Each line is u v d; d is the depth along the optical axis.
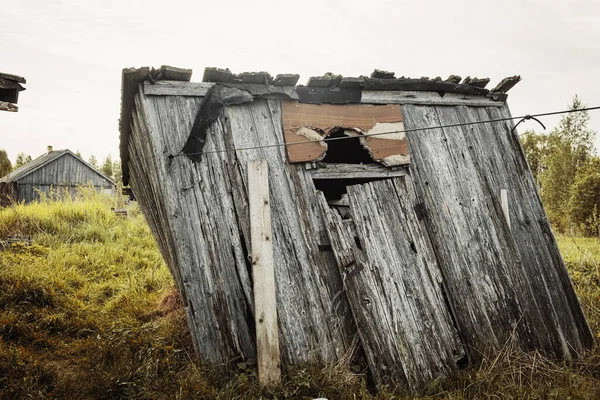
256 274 3.87
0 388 3.73
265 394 3.58
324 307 4.18
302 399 3.48
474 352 4.44
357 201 4.48
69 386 3.86
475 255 4.79
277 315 4.01
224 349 3.93
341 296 4.28
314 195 4.42
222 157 4.20
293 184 4.36
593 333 5.34
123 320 5.80
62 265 8.20
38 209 12.27
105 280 8.05
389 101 4.84
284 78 4.28
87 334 5.45
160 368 4.03
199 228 4.02
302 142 4.36
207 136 4.18
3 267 7.02
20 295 6.02
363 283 4.23
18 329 5.12
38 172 25.31
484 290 4.71
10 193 22.48
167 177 3.98
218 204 4.11
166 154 4.01
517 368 4.17
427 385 3.98
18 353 4.47
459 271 4.67
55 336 5.33
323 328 4.12
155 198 4.84
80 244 10.06
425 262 4.53
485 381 3.88
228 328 3.96
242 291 4.07
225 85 4.24
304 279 4.18
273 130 4.39
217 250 4.04
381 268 4.34
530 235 5.18
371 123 4.71
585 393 3.73
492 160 5.23
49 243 9.99
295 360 3.95
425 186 4.81
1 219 11.04
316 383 3.63
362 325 4.10
